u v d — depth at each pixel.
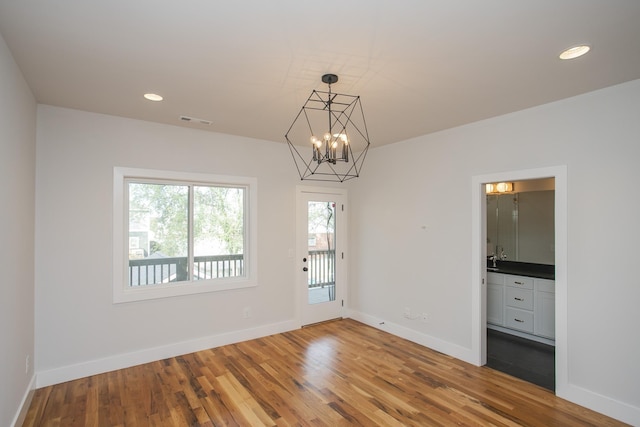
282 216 4.57
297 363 3.51
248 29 1.82
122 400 2.77
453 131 3.75
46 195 3.04
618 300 2.56
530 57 2.13
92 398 2.79
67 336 3.12
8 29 1.82
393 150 4.51
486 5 1.60
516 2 1.58
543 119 3.00
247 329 4.23
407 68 2.29
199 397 2.82
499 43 1.96
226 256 4.21
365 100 2.89
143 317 3.52
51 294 3.05
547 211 4.73
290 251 4.64
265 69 2.31
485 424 2.46
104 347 3.30
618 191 2.57
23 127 2.49
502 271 4.61
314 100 2.90
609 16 1.69
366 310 4.93
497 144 3.35
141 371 3.31
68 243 3.14
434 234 3.96
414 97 2.83
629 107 2.52
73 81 2.52
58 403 2.71
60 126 3.12
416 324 4.15
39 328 2.99
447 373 3.29
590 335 2.70
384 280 4.62
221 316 4.04
